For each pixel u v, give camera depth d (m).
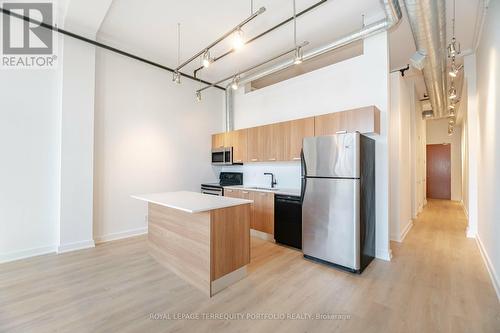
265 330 1.75
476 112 3.88
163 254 2.90
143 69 4.25
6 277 2.54
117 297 2.19
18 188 3.02
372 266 2.86
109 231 3.84
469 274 2.62
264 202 3.90
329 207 2.85
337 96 3.58
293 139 3.80
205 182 5.29
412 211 5.48
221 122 5.63
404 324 1.80
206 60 3.14
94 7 2.81
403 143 4.29
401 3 2.76
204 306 2.05
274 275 2.63
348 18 3.15
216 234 2.30
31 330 1.74
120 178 3.97
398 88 3.98
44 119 3.20
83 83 3.42
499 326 1.77
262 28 3.35
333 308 2.01
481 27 3.16
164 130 4.55
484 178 3.19
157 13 3.04
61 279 2.51
